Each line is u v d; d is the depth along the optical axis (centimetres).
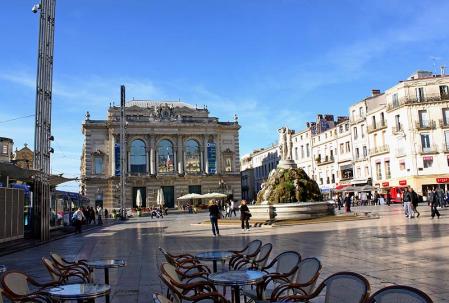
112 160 7931
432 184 5706
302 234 2169
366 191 6475
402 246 1501
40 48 2503
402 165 5984
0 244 2072
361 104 6919
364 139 6838
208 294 605
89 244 2231
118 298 941
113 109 8138
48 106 2570
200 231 2822
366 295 487
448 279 951
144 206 7950
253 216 3294
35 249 2041
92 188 7838
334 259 1309
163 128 8175
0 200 2111
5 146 6312
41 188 2419
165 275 651
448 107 5772
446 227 2077
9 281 642
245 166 12706
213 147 8356
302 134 8956
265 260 883
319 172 8262
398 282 948
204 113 8519
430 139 5784
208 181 8281
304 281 673
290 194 3281
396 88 6041
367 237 1848
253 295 707
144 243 2159
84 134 8362
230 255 925
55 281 715
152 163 8062
